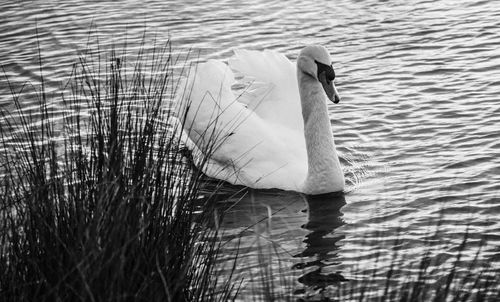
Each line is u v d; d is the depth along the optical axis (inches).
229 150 558.3
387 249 443.5
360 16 799.1
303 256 445.4
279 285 409.7
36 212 346.6
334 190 529.0
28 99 645.3
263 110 583.5
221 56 721.6
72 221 343.9
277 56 596.7
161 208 372.5
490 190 498.6
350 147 574.9
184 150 570.9
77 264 310.8
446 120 594.2
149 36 768.3
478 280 365.7
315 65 530.0
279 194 538.3
